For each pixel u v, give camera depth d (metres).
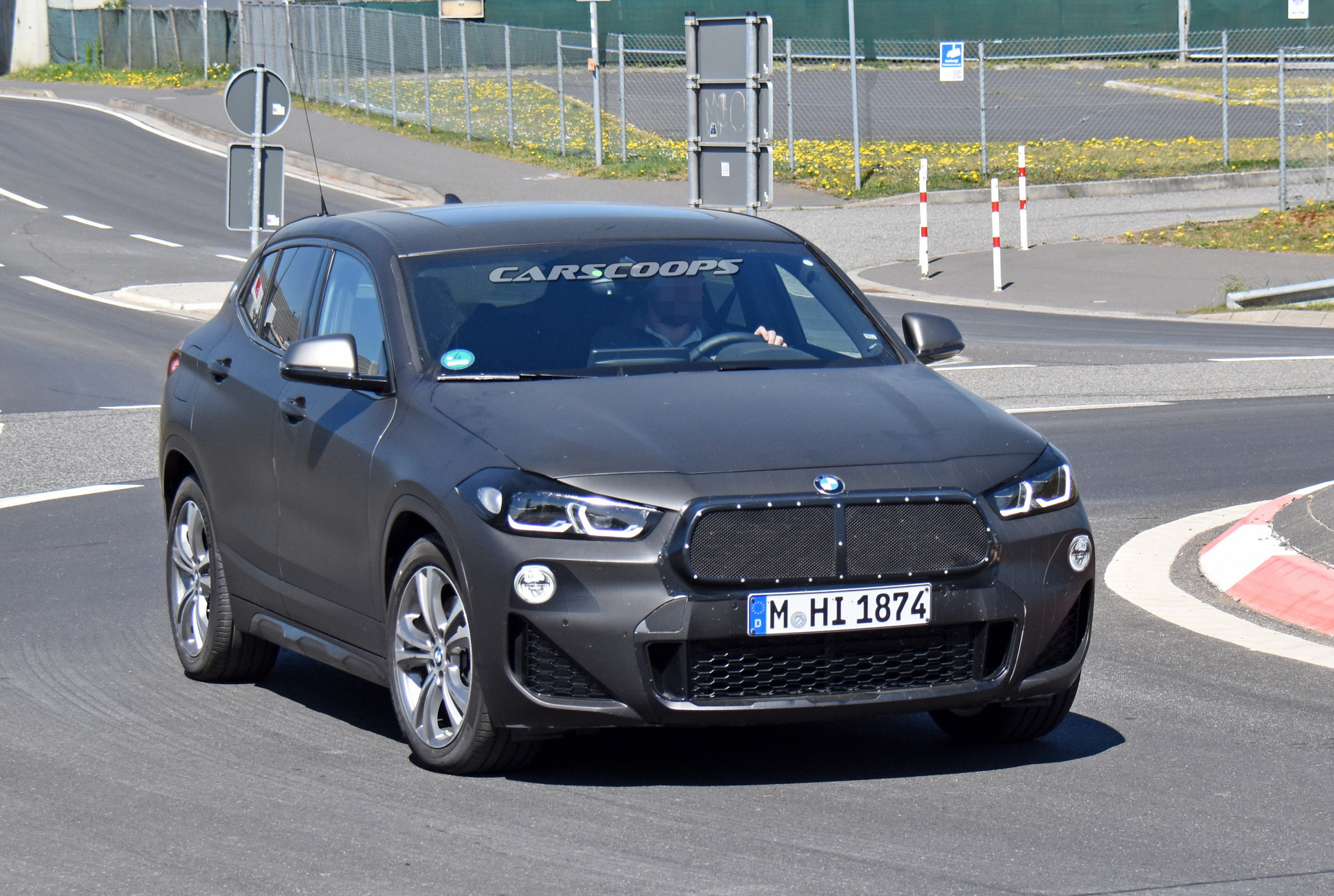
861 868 13.79
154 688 20.53
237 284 22.58
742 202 53.88
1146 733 17.98
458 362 17.78
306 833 14.91
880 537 15.52
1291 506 26.30
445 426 16.80
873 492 15.56
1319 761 16.81
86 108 135.88
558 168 104.62
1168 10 134.88
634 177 101.19
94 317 62.66
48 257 78.81
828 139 113.62
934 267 72.69
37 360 53.06
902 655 15.75
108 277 73.25
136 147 116.69
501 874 13.77
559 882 13.55
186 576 21.66
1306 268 66.88
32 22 169.25
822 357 18.72
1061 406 43.09
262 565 19.67
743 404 16.78
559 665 15.45
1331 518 24.83
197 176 106.56
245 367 20.75
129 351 55.06
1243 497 31.95
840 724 18.59
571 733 15.81
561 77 107.25
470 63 136.75
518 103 125.12
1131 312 61.78
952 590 15.65
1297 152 102.69
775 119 119.62
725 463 15.62
